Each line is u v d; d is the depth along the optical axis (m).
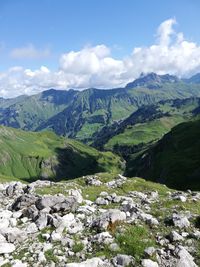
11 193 31.56
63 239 15.62
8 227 17.70
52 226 17.66
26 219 19.36
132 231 16.08
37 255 14.39
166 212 21.05
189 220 18.83
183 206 23.05
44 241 15.96
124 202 23.88
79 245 15.05
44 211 19.48
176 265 13.55
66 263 13.77
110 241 15.23
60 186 34.59
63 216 19.02
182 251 14.30
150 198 28.30
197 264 13.97
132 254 14.26
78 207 21.23
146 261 13.41
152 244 15.09
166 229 17.22
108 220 17.12
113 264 13.50
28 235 16.81
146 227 17.31
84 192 33.25
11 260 14.08
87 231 16.92
